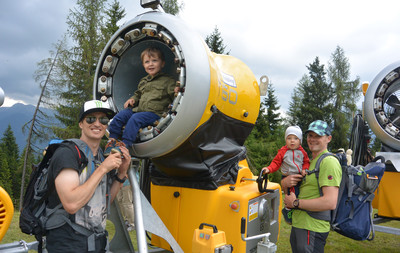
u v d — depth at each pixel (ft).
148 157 7.60
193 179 8.48
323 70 143.64
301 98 145.28
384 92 15.83
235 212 8.09
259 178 8.52
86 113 6.03
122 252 7.76
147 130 7.13
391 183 15.20
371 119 15.84
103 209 6.16
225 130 8.83
